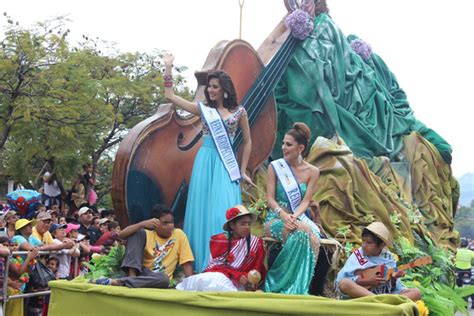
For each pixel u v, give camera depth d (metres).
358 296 6.64
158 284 7.39
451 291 9.35
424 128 13.63
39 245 9.81
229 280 7.27
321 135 11.26
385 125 12.45
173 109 8.85
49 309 7.51
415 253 9.36
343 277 6.89
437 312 8.11
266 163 10.70
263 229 8.70
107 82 24.64
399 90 13.91
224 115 8.58
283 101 11.34
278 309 6.07
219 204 8.23
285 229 7.70
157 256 7.90
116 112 25.77
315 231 7.72
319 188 9.98
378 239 6.83
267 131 10.38
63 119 20.80
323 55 11.64
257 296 6.37
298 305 6.02
